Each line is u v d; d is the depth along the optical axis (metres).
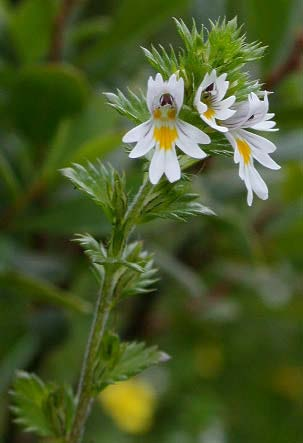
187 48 0.14
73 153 0.21
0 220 0.21
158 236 0.25
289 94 0.26
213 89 0.14
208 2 0.23
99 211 0.21
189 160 0.15
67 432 0.16
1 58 0.23
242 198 0.24
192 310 0.26
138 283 0.15
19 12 0.22
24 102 0.21
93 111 0.22
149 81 0.14
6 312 0.22
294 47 0.22
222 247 0.25
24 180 0.22
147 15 0.22
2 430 0.25
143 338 0.26
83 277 0.26
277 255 0.26
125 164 0.22
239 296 0.26
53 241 0.24
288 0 0.22
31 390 0.16
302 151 0.23
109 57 0.23
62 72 0.20
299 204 0.26
